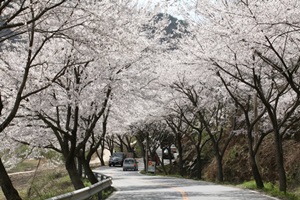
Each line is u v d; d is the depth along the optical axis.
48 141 23.14
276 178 30.94
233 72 24.00
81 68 19.53
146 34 23.48
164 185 26.27
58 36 13.91
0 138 22.17
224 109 36.91
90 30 14.24
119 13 17.34
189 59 24.92
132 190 21.69
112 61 19.84
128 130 53.50
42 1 12.10
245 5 15.53
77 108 19.23
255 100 25.53
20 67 17.98
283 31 15.34
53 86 18.61
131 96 24.95
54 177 41.47
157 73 28.66
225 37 19.41
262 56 17.95
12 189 12.73
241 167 36.59
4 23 11.32
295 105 19.52
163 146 59.56
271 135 35.16
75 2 13.44
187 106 37.09
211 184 27.42
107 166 70.00
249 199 15.93
